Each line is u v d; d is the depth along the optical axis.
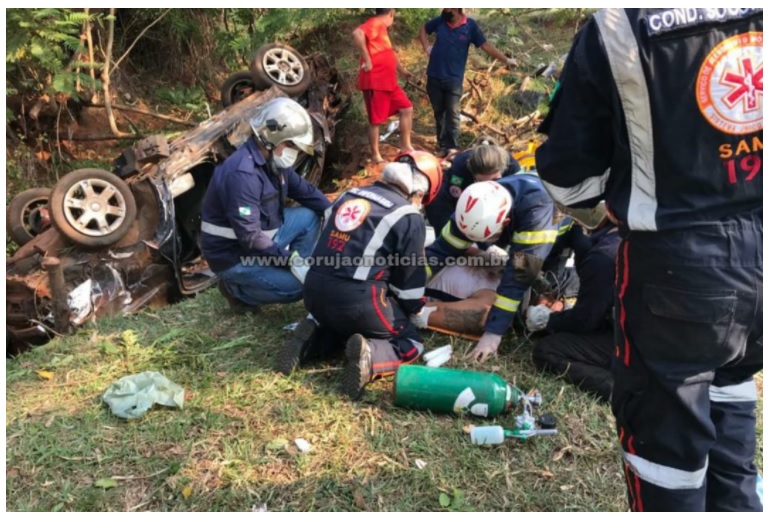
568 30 9.68
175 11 7.84
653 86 1.58
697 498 1.85
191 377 3.19
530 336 3.43
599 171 1.79
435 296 3.61
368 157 7.02
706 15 1.55
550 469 2.58
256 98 5.49
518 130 7.01
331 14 8.95
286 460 2.63
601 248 2.96
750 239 1.64
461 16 6.44
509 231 3.19
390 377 3.14
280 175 3.74
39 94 6.74
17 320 3.95
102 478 2.55
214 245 3.66
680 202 1.64
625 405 1.88
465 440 2.72
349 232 3.02
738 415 1.97
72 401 3.03
